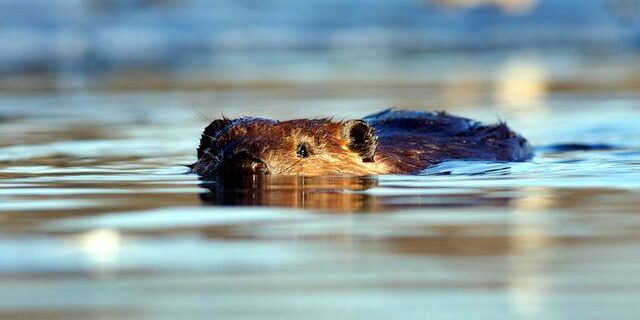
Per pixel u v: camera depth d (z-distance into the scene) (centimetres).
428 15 13275
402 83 7944
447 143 3903
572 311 1758
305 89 7556
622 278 1964
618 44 11256
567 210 2698
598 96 6906
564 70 8812
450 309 1780
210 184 3238
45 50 10688
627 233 2377
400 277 1991
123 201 2902
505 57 10212
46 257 2152
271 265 2091
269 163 3356
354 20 13012
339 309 1781
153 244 2280
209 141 3547
